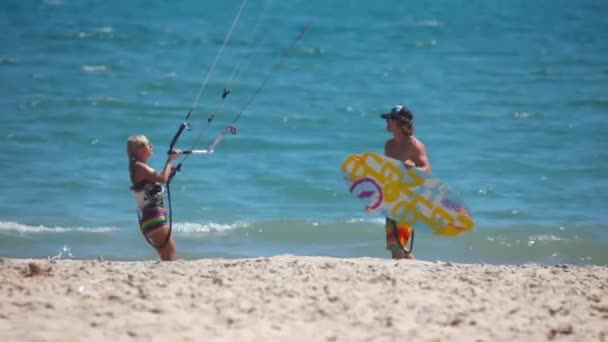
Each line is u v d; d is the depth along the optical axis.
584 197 63.91
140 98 100.44
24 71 117.94
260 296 27.75
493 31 168.12
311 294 28.06
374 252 50.97
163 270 31.36
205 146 78.62
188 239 52.62
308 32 163.00
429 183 36.19
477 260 49.81
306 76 119.69
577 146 79.88
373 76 120.31
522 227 55.94
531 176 69.69
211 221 56.66
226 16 187.50
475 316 26.39
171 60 130.62
